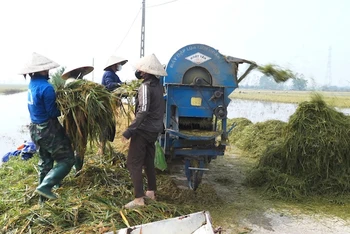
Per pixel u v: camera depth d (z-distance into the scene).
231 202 5.38
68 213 3.94
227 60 5.29
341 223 4.72
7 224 3.88
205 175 6.87
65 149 4.46
